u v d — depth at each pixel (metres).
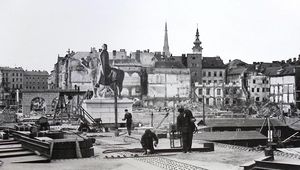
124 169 14.19
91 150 17.97
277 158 15.98
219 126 57.78
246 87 147.25
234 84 147.88
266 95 145.88
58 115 48.09
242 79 148.38
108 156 18.00
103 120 42.97
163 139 27.61
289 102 130.12
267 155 14.00
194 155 18.55
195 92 144.50
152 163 15.73
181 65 148.12
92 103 42.81
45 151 16.80
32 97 67.06
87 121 39.88
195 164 15.55
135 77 140.75
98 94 46.59
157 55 155.88
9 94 136.38
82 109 40.78
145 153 19.11
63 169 14.12
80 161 16.25
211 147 20.33
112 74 47.19
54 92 67.81
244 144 43.50
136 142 25.36
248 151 20.22
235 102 144.75
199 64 157.12
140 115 82.94
